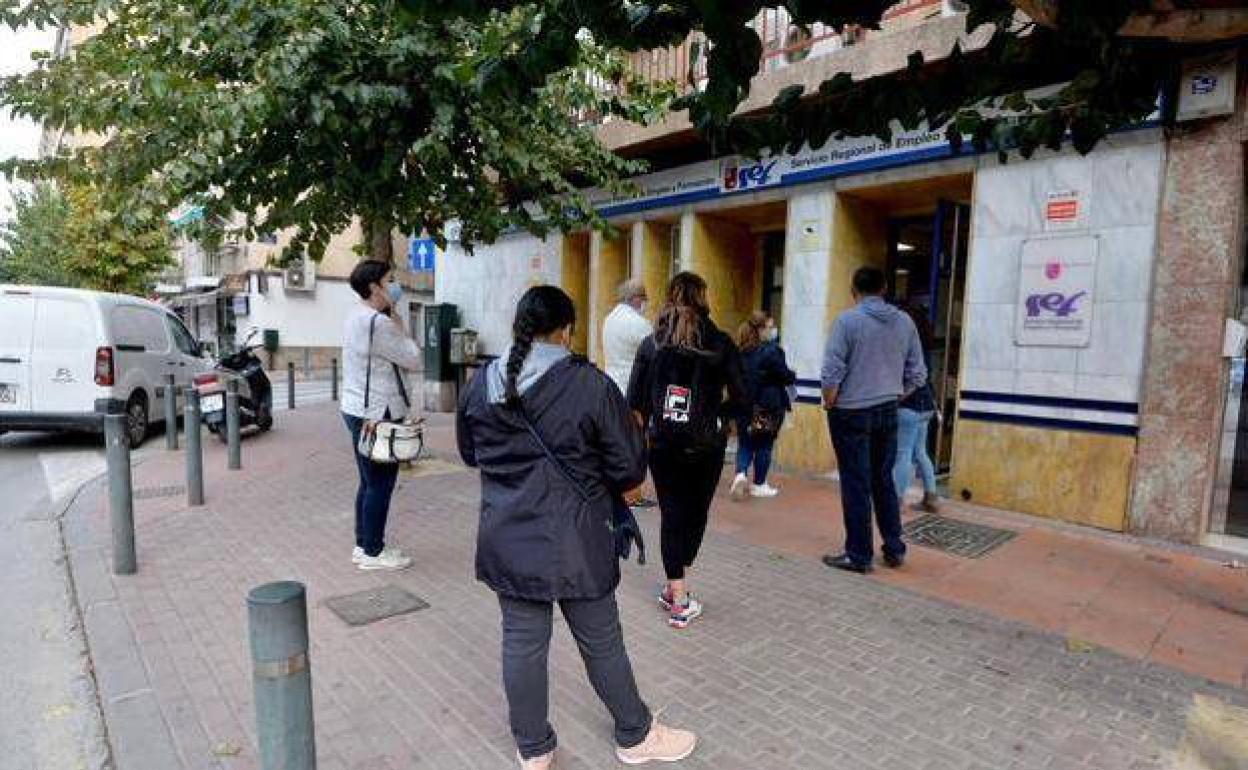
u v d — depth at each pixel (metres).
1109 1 1.85
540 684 2.58
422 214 6.81
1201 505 5.34
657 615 4.07
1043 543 5.42
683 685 3.30
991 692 3.27
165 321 10.74
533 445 2.45
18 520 6.05
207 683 3.29
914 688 3.30
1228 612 4.21
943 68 2.54
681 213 9.19
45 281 25.50
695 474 3.81
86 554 5.02
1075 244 5.82
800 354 7.85
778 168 7.98
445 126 5.33
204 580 4.52
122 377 9.24
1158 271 5.48
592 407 2.46
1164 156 5.41
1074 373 5.87
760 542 5.39
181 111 5.01
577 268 11.40
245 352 10.63
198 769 2.69
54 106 5.15
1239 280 5.39
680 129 8.12
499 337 12.48
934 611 4.16
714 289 9.37
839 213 7.57
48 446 9.61
